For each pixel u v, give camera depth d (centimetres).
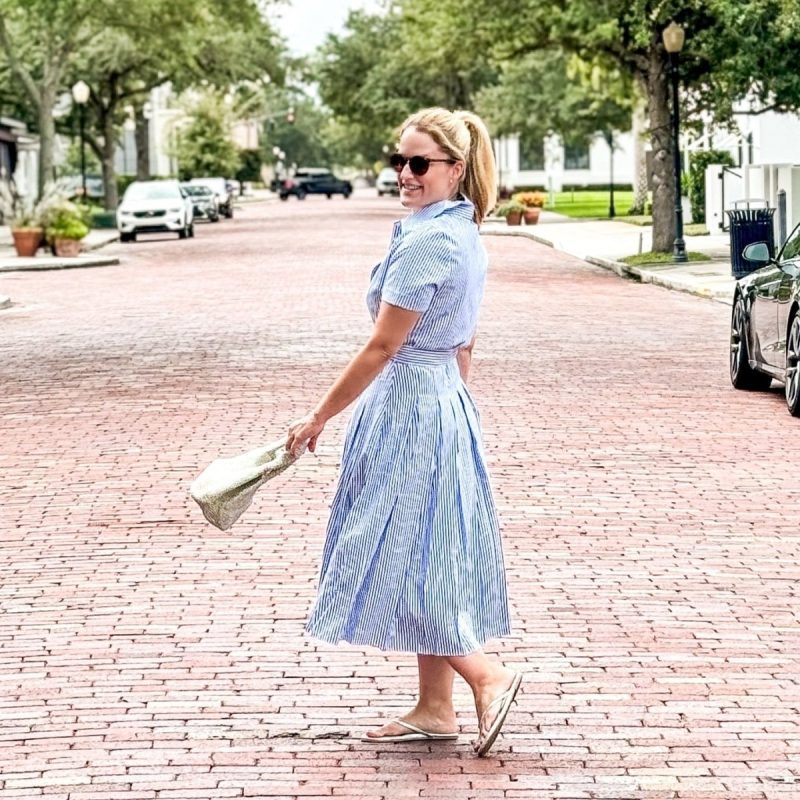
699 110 4675
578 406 1644
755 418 1576
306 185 12750
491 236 5881
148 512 1159
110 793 628
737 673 777
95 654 817
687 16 3988
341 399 629
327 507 1170
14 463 1365
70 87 7869
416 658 808
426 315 634
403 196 641
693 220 5959
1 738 693
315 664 797
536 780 638
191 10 6488
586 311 2727
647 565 995
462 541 643
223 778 643
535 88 8600
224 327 2489
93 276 3947
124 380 1878
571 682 762
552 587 941
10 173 8144
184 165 12175
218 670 787
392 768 652
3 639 848
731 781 636
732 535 1078
